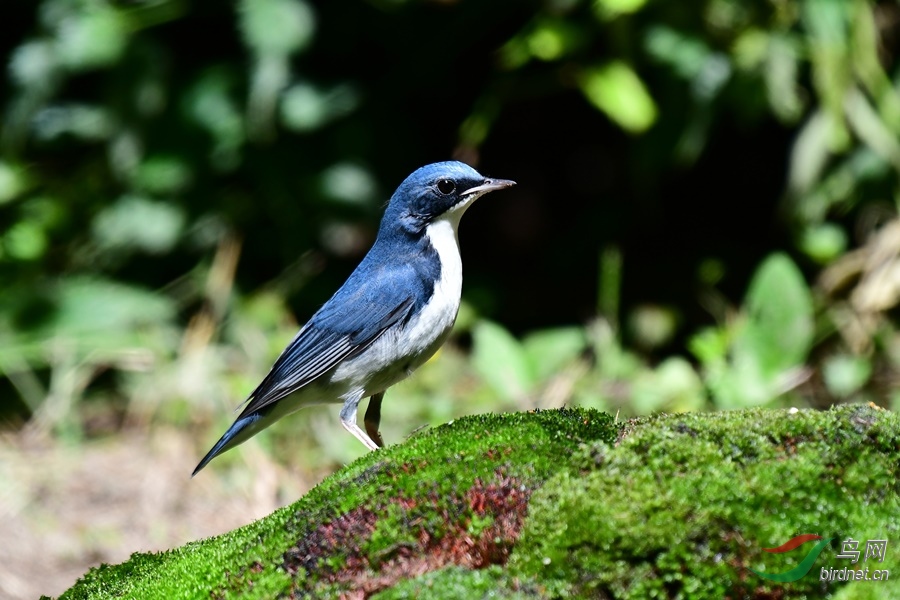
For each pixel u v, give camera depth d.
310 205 13.41
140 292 13.22
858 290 12.39
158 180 13.30
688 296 13.30
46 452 11.67
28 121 13.34
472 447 5.33
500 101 13.09
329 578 4.98
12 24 13.84
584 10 12.59
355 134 13.40
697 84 12.38
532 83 12.98
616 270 13.20
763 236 13.80
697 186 14.09
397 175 13.61
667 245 13.96
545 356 11.83
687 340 12.91
